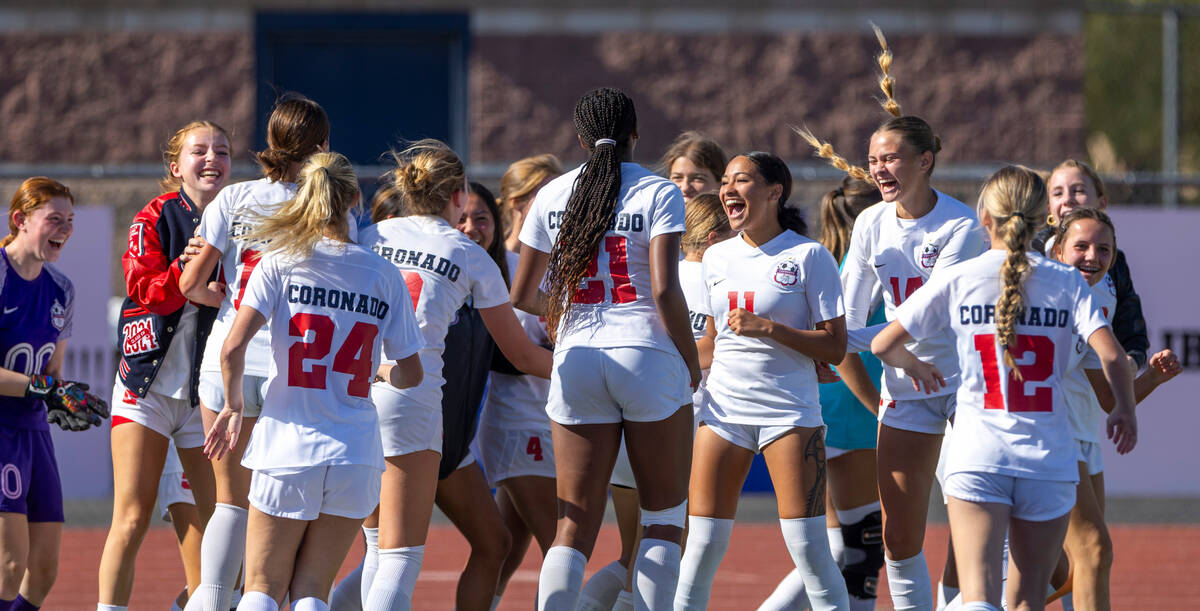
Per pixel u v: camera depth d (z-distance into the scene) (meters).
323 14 64.12
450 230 19.12
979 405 16.56
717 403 19.34
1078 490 18.70
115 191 49.75
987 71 64.06
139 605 27.98
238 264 18.41
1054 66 64.25
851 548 21.66
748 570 32.47
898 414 19.78
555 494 21.19
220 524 18.36
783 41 64.00
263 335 18.34
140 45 64.06
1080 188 21.38
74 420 19.70
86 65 63.94
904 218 20.41
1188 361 41.66
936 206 20.25
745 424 19.06
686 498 18.34
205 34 64.12
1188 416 41.94
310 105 19.03
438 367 18.80
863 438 21.47
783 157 63.84
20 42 63.81
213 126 20.22
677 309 17.58
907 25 64.00
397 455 18.44
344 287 16.70
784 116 63.91
